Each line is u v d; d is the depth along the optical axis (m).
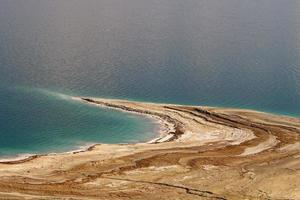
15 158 76.44
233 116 98.06
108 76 125.88
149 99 110.56
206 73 134.38
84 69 131.12
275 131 91.50
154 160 75.25
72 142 84.81
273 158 77.88
